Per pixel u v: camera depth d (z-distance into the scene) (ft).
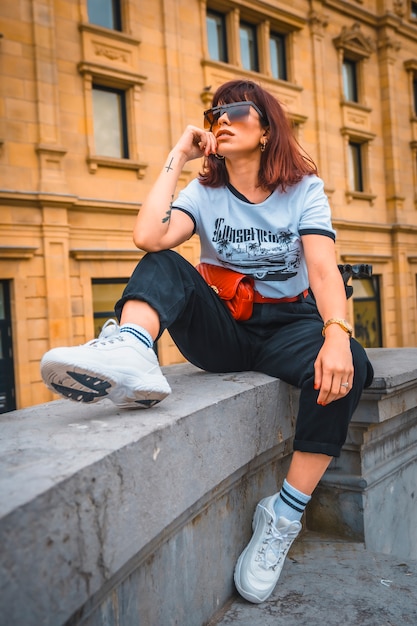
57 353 3.98
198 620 4.77
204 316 5.75
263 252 5.89
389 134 52.08
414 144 53.93
